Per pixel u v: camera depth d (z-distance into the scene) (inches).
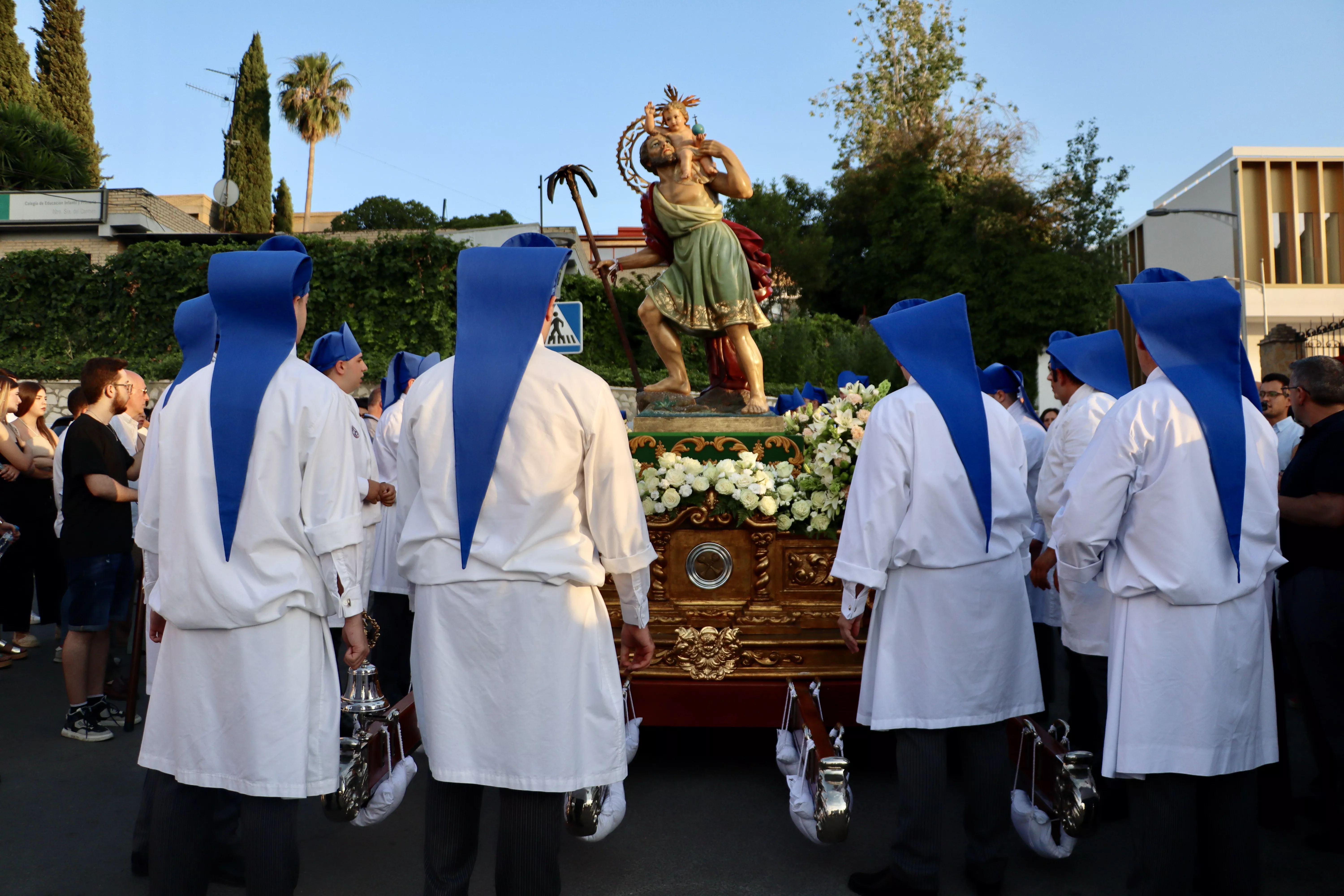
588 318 704.4
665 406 187.5
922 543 120.7
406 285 617.3
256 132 1638.8
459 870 100.4
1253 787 106.1
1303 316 1401.3
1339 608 131.2
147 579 117.3
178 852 98.8
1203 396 104.8
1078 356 161.6
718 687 157.4
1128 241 1706.4
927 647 120.3
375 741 117.0
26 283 620.4
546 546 96.8
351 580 98.8
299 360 103.3
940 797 117.9
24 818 146.4
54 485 240.2
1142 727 102.8
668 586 161.6
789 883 124.1
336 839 141.0
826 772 117.0
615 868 128.2
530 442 96.3
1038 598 190.1
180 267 619.2
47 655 254.4
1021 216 963.3
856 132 1244.5
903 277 1053.8
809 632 160.9
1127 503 106.1
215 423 97.2
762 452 171.0
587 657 98.1
